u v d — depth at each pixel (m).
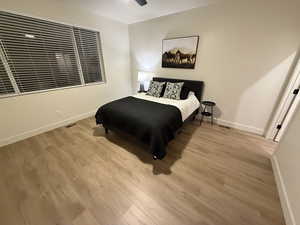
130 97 2.94
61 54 2.73
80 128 2.87
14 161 1.92
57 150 2.16
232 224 1.18
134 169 1.78
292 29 1.98
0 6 1.91
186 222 1.19
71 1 2.50
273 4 2.01
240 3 2.25
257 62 2.35
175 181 1.60
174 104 2.51
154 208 1.31
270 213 1.27
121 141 2.40
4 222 1.21
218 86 2.85
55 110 2.81
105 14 3.11
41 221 1.21
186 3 2.51
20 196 1.43
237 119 2.81
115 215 1.25
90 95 3.41
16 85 2.27
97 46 3.36
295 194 1.19
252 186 1.54
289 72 2.14
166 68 3.51
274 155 1.88
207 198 1.40
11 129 2.31
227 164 1.87
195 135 2.60
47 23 2.42
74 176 1.67
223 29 2.51
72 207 1.32
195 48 2.89
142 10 2.87
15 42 2.15
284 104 2.21
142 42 3.74
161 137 1.75
